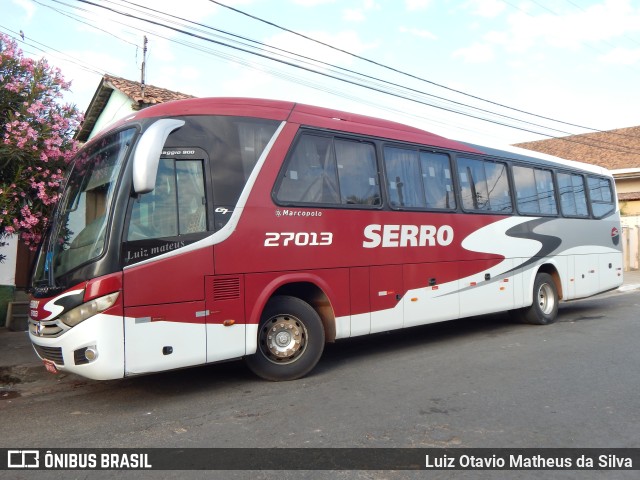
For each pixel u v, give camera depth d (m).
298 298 6.43
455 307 8.25
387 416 4.96
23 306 10.04
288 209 6.23
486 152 9.20
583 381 6.14
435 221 7.98
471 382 6.13
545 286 10.39
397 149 7.66
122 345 4.99
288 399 5.54
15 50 6.76
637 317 11.07
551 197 10.61
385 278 7.20
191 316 5.42
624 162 27.36
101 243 5.07
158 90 13.91
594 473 3.81
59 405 5.61
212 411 5.22
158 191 5.39
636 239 22.17
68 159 6.85
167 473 3.85
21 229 6.78
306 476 3.76
